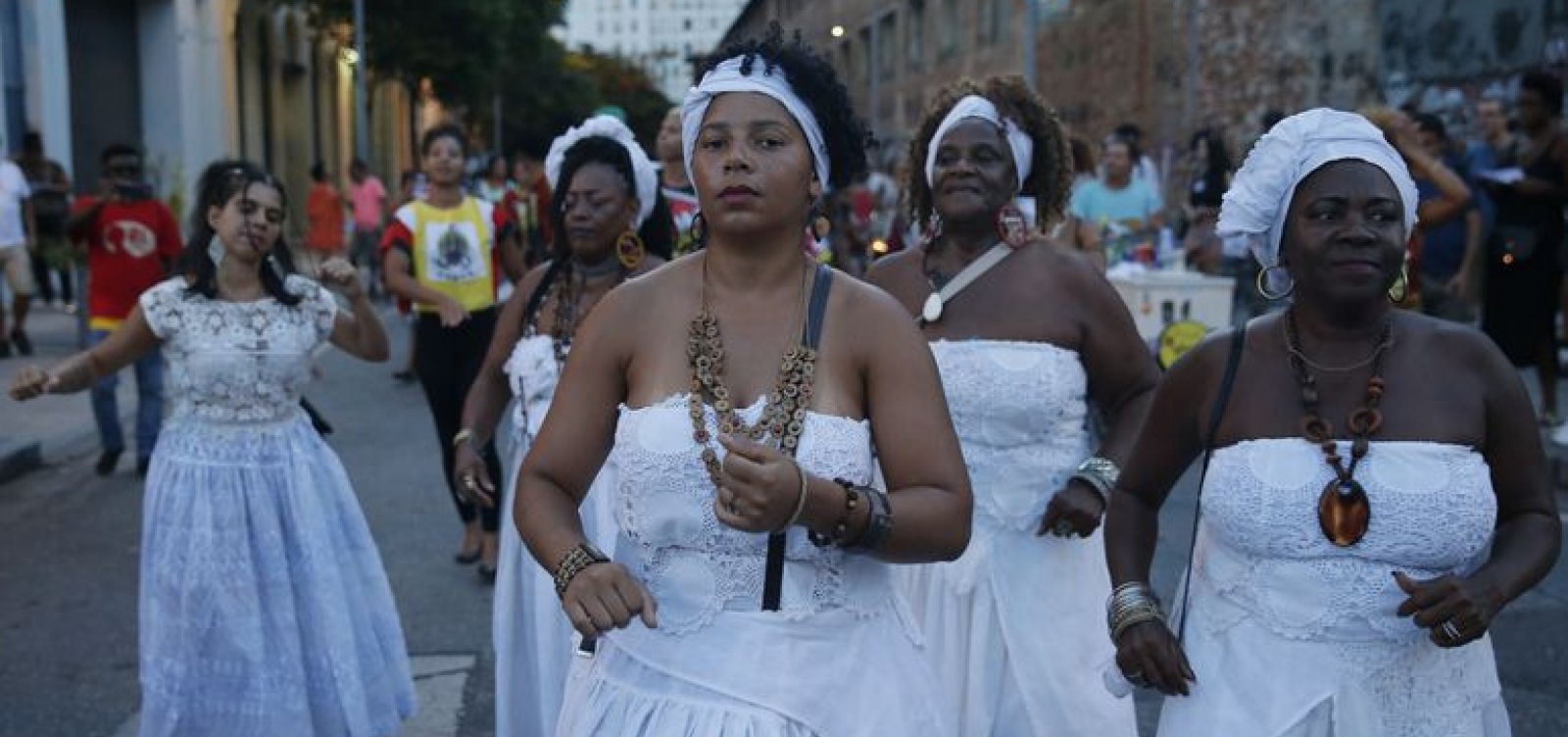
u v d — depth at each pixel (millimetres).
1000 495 3457
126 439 9750
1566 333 10258
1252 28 18797
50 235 15422
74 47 23625
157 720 3986
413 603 6016
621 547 2299
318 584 4078
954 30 32594
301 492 4105
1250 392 2475
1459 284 9320
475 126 44281
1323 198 2373
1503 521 2482
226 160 4191
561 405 2312
